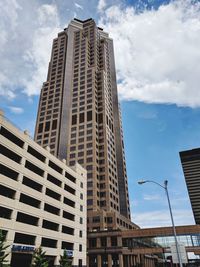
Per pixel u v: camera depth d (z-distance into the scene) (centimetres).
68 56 14688
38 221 4503
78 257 5728
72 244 5659
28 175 4456
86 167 9856
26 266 4278
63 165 5997
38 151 5009
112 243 7656
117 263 7350
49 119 12256
